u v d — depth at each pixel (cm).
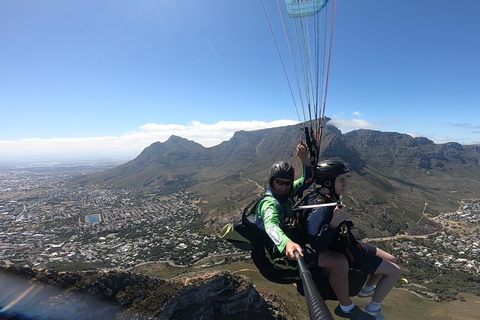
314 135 495
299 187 525
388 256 460
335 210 388
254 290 4012
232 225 465
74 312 2827
